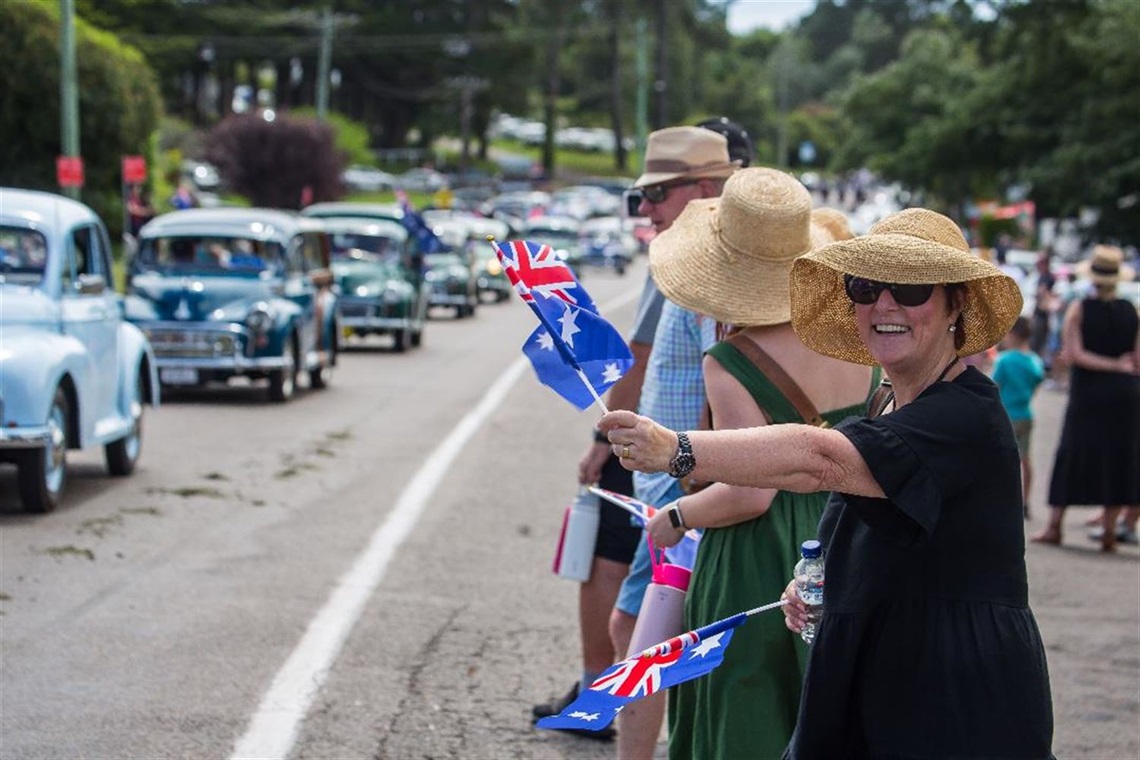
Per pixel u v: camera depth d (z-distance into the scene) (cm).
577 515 636
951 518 337
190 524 1067
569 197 9050
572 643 790
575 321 385
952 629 337
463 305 3672
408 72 10494
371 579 913
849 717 350
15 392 1055
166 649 747
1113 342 1141
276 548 995
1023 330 1280
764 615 469
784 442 331
